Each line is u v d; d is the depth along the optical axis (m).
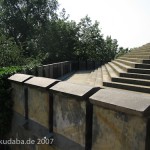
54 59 34.03
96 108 4.07
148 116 3.03
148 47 13.99
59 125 5.29
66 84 5.10
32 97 6.47
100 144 4.04
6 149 8.16
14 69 9.28
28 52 33.72
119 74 9.45
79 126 4.58
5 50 15.95
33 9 37.31
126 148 3.45
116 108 3.42
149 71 8.89
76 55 34.56
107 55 40.09
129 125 3.38
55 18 37.84
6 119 7.95
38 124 6.21
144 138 3.14
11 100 7.96
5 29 36.62
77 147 4.67
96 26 37.50
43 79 6.12
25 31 37.38
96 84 9.74
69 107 4.87
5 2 36.22
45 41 34.72
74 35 35.50
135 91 7.82
